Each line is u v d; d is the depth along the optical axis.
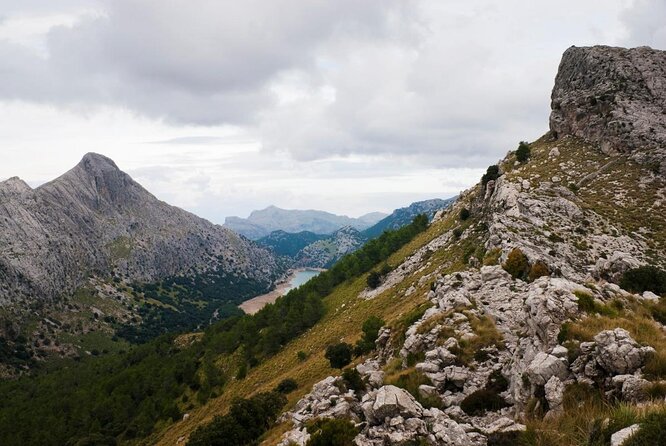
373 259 145.62
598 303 22.92
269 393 45.72
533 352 21.38
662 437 10.40
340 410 24.12
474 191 135.00
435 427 17.28
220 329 168.75
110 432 110.81
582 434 13.55
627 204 82.81
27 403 138.75
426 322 34.75
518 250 45.44
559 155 115.06
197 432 43.19
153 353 172.38
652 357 16.52
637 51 129.75
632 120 107.75
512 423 16.48
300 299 144.50
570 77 142.00
